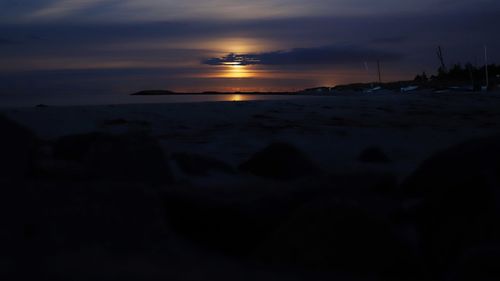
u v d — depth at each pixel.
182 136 7.06
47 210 2.88
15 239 2.69
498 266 2.77
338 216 2.92
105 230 2.85
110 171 3.95
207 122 8.38
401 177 4.93
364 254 2.87
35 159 4.02
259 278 2.67
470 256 2.87
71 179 3.78
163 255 2.80
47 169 3.80
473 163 3.55
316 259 2.87
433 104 11.93
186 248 2.98
